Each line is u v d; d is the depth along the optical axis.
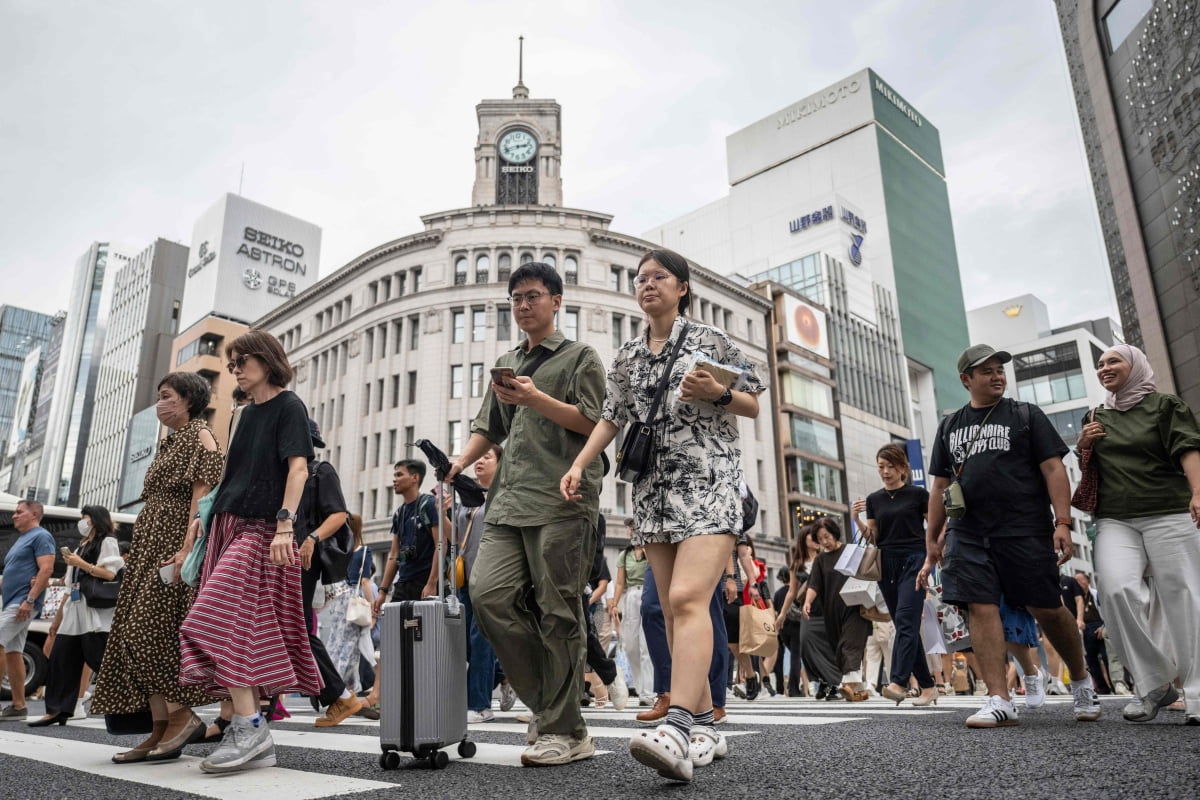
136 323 87.75
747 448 46.97
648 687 7.95
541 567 2.99
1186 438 3.85
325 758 3.29
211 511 3.33
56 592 8.57
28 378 135.75
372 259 44.81
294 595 3.38
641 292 3.02
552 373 3.26
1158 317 29.86
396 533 6.19
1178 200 28.33
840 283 61.66
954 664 12.05
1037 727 3.65
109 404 88.94
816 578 7.69
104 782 2.71
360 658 7.31
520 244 42.19
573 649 2.98
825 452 52.28
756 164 91.56
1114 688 10.48
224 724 4.15
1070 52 36.12
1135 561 3.96
